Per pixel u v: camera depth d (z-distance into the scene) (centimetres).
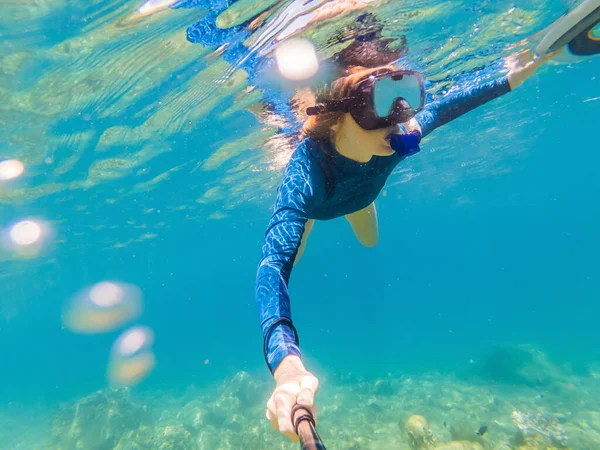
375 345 4528
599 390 1620
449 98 398
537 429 1026
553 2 823
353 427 1368
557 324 4225
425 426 1014
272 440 1203
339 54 729
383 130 255
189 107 1061
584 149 3800
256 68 805
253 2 629
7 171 1302
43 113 968
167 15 660
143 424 1598
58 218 2041
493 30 871
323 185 272
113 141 1238
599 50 365
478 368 2277
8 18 640
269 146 1458
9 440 2091
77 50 743
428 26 770
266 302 179
